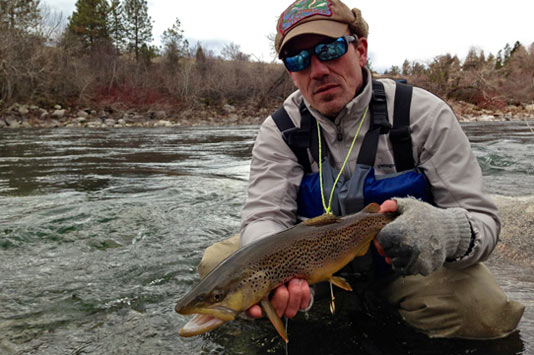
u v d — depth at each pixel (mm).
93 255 1312
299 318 908
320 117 910
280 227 884
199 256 1299
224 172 3014
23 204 1934
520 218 1552
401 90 890
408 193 838
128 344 830
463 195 806
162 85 15094
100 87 13906
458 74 15328
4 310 969
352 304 957
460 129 854
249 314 664
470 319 796
